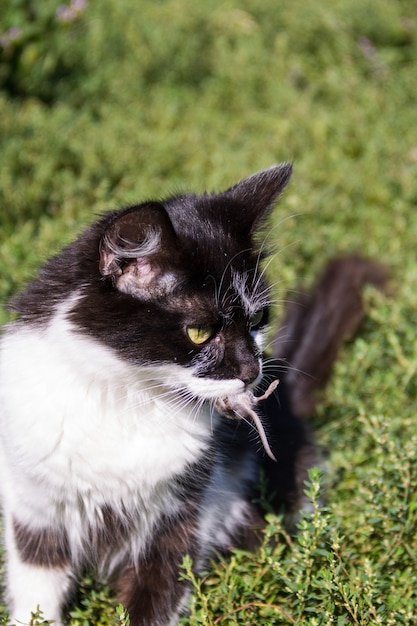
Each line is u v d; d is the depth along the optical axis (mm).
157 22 2006
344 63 1946
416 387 1073
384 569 887
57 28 1719
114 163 1387
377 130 1607
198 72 1881
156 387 848
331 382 1087
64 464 849
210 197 893
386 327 1136
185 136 1543
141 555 909
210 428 881
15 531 897
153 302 825
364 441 1007
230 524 958
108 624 881
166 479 873
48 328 833
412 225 1348
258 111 1737
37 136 1409
